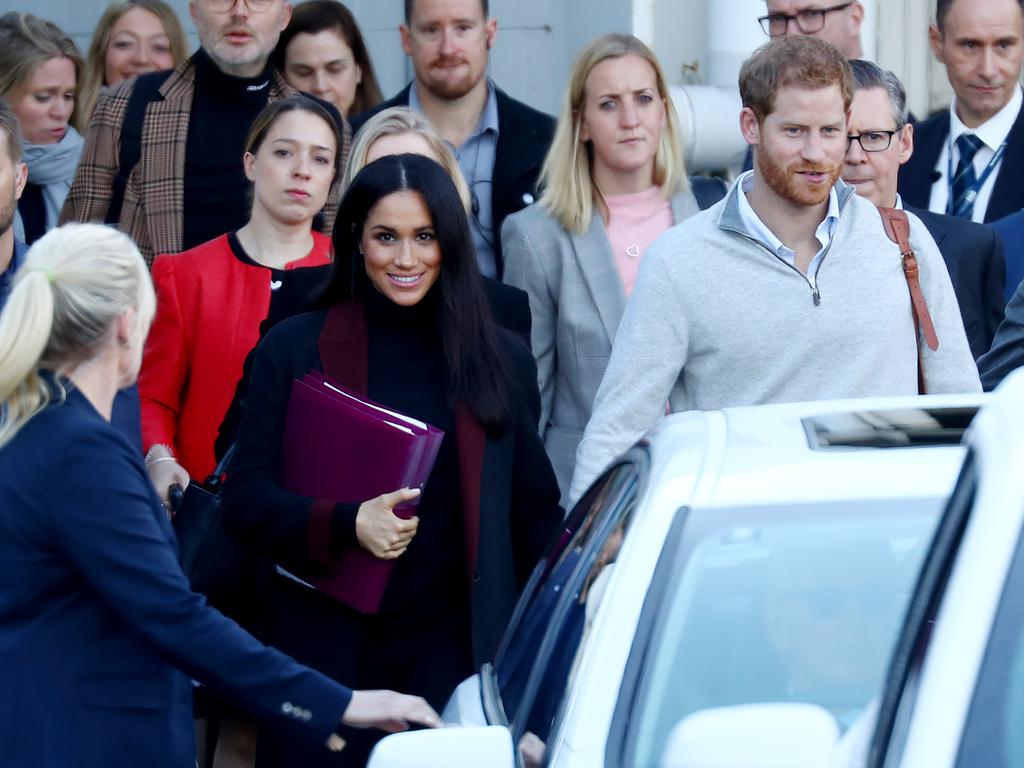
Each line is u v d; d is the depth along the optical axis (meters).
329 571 14.85
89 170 22.38
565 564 12.13
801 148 15.31
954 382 16.16
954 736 7.22
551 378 20.75
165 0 32.53
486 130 22.91
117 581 11.75
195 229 22.23
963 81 22.97
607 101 20.22
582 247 20.38
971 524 7.64
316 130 19.88
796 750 7.25
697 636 9.46
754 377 15.80
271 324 17.88
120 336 12.28
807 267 15.79
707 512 9.86
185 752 12.39
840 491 9.83
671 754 7.32
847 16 23.75
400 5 31.41
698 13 29.00
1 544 11.80
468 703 12.60
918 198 23.56
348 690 12.27
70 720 11.73
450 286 15.47
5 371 11.80
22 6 34.16
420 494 14.76
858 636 9.35
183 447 19.77
